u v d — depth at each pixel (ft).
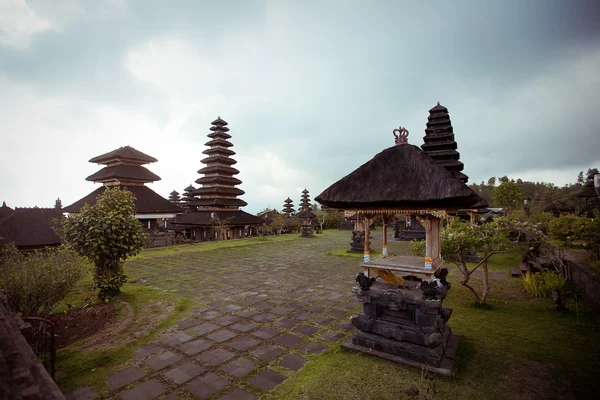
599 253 39.68
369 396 16.44
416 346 19.85
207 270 50.57
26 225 52.95
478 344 22.26
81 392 17.06
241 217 112.37
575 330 24.31
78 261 28.99
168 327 26.13
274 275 46.80
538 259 47.06
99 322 27.09
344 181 22.26
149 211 91.76
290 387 17.47
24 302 22.66
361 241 69.67
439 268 20.70
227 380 18.28
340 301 33.58
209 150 114.32
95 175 98.37
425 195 18.98
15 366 8.64
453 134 56.90
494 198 108.78
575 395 16.16
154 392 17.11
